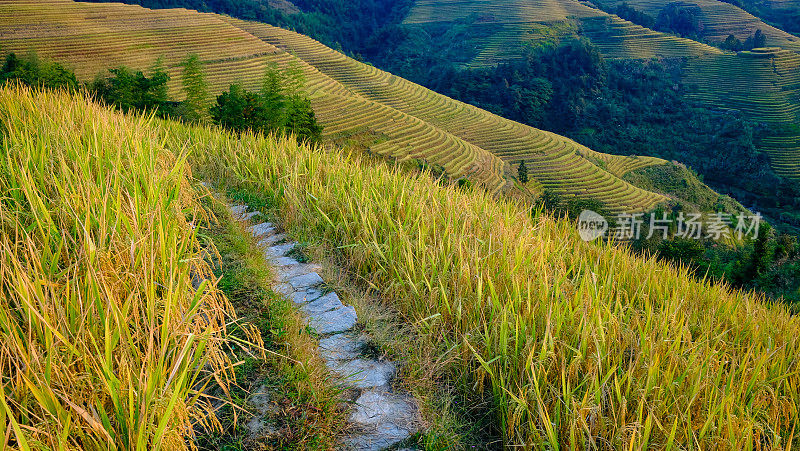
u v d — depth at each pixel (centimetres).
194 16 10094
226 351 307
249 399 274
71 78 3822
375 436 267
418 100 9038
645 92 11862
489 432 293
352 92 8294
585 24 15862
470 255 418
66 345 207
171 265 282
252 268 410
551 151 7369
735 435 277
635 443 254
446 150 5900
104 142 485
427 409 290
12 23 8044
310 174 655
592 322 315
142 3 16025
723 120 10300
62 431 192
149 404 199
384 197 566
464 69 13162
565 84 11894
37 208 333
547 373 294
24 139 478
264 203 613
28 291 225
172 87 6381
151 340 216
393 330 367
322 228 534
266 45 9150
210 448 244
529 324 338
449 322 368
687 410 281
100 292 252
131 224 327
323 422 264
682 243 2134
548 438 260
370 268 457
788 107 10212
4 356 228
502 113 11375
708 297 550
